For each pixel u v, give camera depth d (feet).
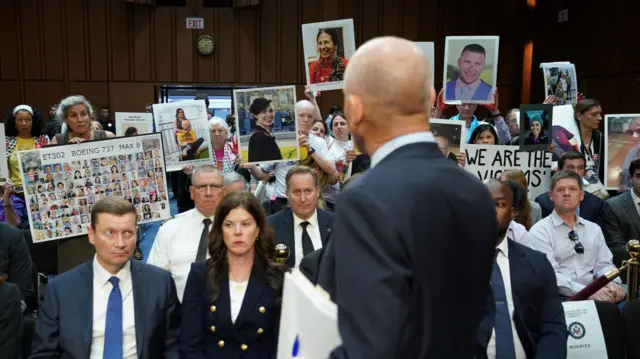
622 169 16.74
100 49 43.32
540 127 15.07
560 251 11.98
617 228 14.57
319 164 15.79
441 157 3.98
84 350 7.95
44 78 42.73
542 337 8.07
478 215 3.78
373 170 3.88
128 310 8.34
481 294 3.80
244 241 8.19
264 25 44.75
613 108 37.68
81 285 8.27
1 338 8.42
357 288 3.45
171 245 11.18
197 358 8.09
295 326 4.40
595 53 39.52
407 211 3.56
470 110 18.30
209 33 44.39
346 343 3.46
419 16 45.44
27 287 11.82
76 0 42.75
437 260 3.55
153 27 43.88
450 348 3.59
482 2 45.55
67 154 12.19
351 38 16.24
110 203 8.07
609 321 9.13
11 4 41.91
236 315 8.27
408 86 3.89
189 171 16.58
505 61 46.06
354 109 4.02
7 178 15.16
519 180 13.26
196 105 16.55
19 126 17.62
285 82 45.21
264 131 15.07
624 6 36.60
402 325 3.33
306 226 11.15
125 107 43.86
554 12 44.14
